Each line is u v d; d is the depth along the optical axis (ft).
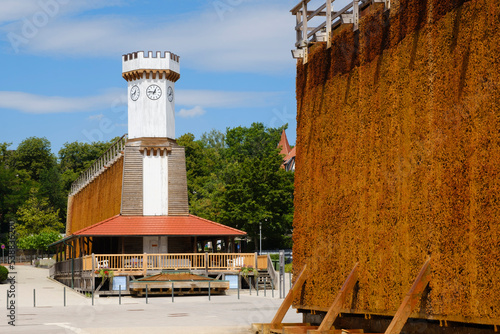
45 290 164.96
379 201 54.49
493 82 41.86
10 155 503.61
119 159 189.37
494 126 41.52
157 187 181.37
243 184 315.17
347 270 59.93
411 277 48.96
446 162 45.83
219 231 170.81
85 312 104.73
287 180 317.01
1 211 414.21
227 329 76.59
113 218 174.70
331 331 58.08
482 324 43.73
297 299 70.33
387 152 53.83
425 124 48.47
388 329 46.47
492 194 41.27
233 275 155.84
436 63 47.60
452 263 44.62
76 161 499.51
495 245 40.83
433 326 50.67
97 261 149.18
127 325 82.84
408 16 51.49
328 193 64.90
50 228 349.82
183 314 98.07
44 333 74.79
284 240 329.31
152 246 174.50
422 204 48.24
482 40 42.98
